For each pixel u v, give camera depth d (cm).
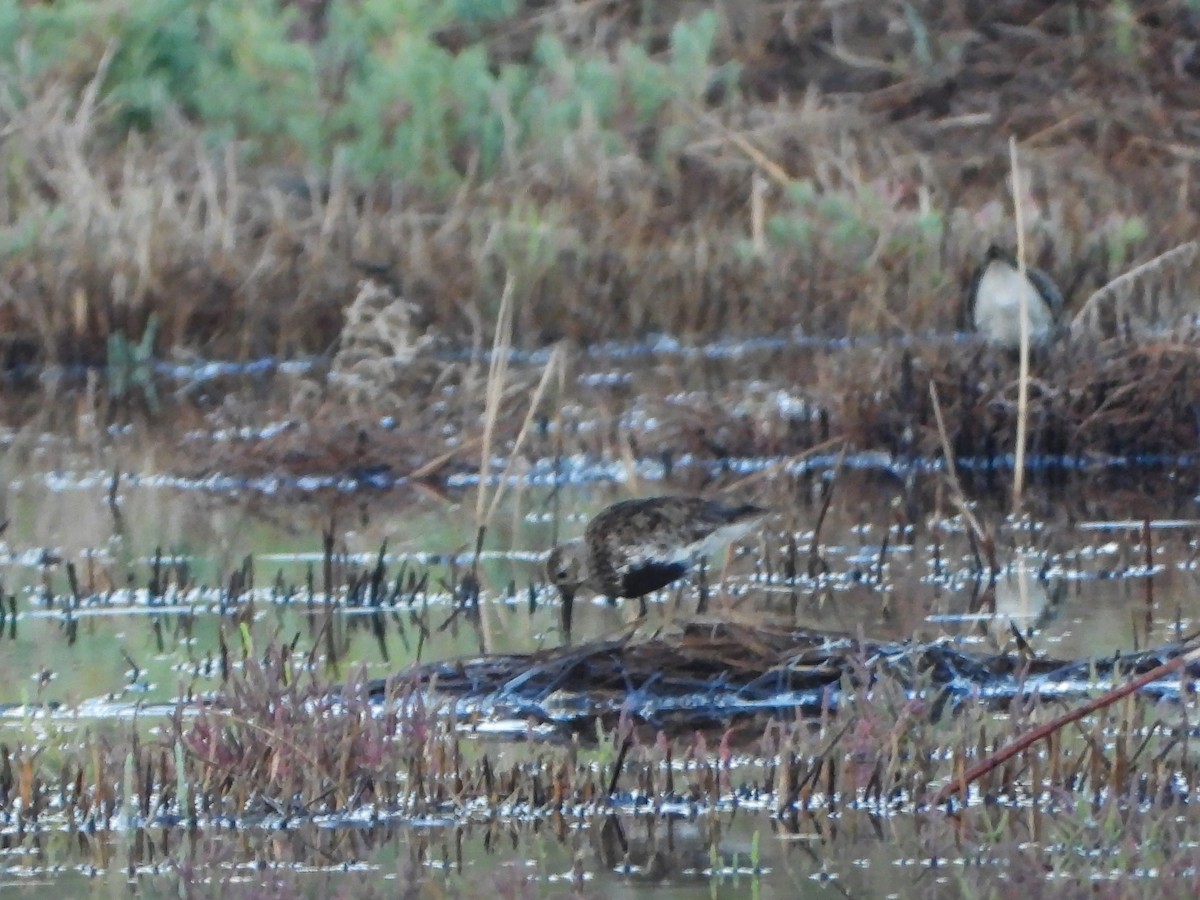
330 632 1205
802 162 2677
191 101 2772
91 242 2306
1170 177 2622
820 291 2283
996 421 1698
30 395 2100
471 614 1266
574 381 2036
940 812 874
